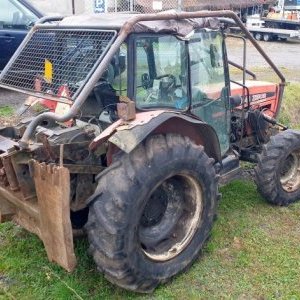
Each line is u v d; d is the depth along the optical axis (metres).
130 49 3.13
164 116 3.00
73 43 3.33
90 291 3.22
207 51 3.78
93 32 3.19
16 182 3.01
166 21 3.28
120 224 2.87
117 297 3.16
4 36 7.64
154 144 3.07
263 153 4.27
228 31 5.37
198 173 3.32
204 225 3.49
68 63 3.33
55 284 3.25
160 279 3.21
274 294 3.21
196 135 3.56
